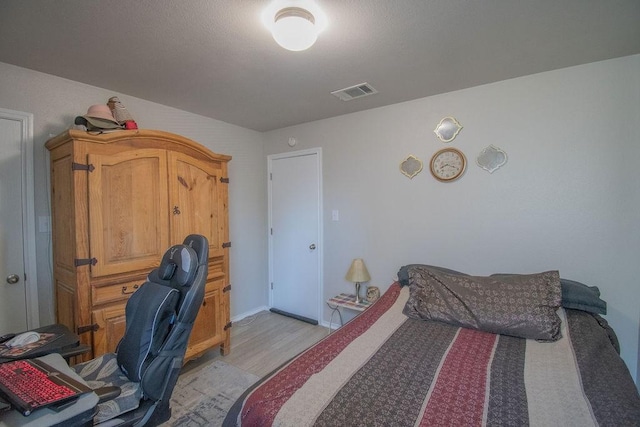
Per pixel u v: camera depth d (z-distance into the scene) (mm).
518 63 1981
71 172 1786
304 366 1337
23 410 924
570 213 2066
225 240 2658
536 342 1574
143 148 2055
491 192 2334
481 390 1151
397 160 2770
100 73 2070
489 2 1360
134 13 1416
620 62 1904
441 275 2061
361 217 3010
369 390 1155
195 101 2643
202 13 1423
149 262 2074
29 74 1997
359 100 2660
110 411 1233
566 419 981
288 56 1853
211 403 1989
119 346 1525
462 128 2434
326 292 3295
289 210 3570
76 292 1784
